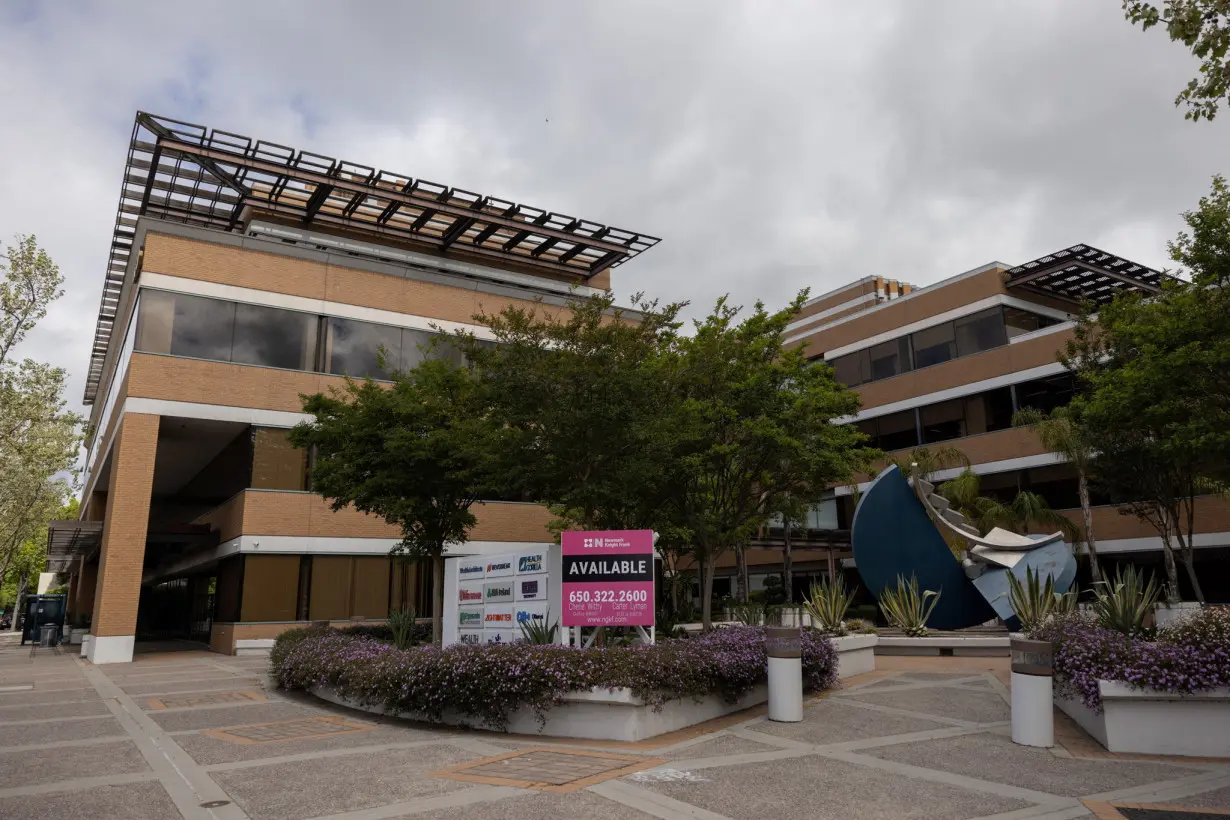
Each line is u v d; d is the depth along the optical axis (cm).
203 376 2448
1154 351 1588
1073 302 3450
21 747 898
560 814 606
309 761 802
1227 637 845
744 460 1582
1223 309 1498
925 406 3484
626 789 680
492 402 1306
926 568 2066
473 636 1306
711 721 1030
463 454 1486
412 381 2044
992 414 3262
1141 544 2738
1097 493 2759
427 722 1048
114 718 1122
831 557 3397
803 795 665
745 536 1869
